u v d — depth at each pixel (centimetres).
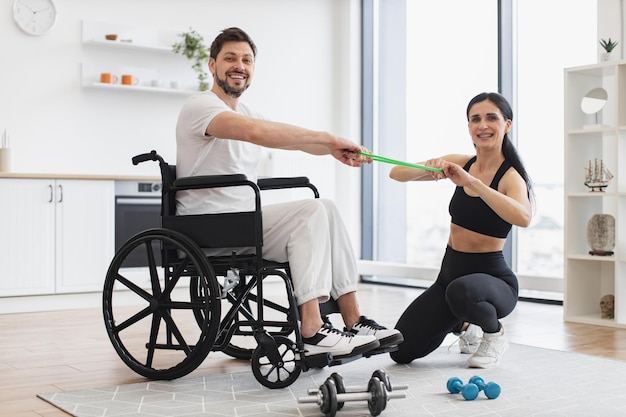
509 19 503
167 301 252
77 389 242
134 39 522
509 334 360
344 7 615
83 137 506
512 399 227
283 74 594
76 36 503
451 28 550
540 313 437
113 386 246
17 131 484
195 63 548
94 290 456
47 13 491
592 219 407
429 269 549
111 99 516
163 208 254
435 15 564
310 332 235
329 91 617
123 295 467
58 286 446
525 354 302
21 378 260
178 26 545
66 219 448
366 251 620
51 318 411
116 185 464
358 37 617
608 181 403
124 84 511
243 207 259
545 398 228
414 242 579
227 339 257
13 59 483
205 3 556
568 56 467
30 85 488
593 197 425
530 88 489
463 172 259
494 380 253
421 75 577
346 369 273
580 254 411
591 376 260
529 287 477
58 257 446
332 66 618
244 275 255
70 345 327
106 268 459
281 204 250
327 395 201
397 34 600
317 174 583
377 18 620
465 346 302
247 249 250
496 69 513
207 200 253
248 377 259
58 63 497
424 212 570
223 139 250
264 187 272
